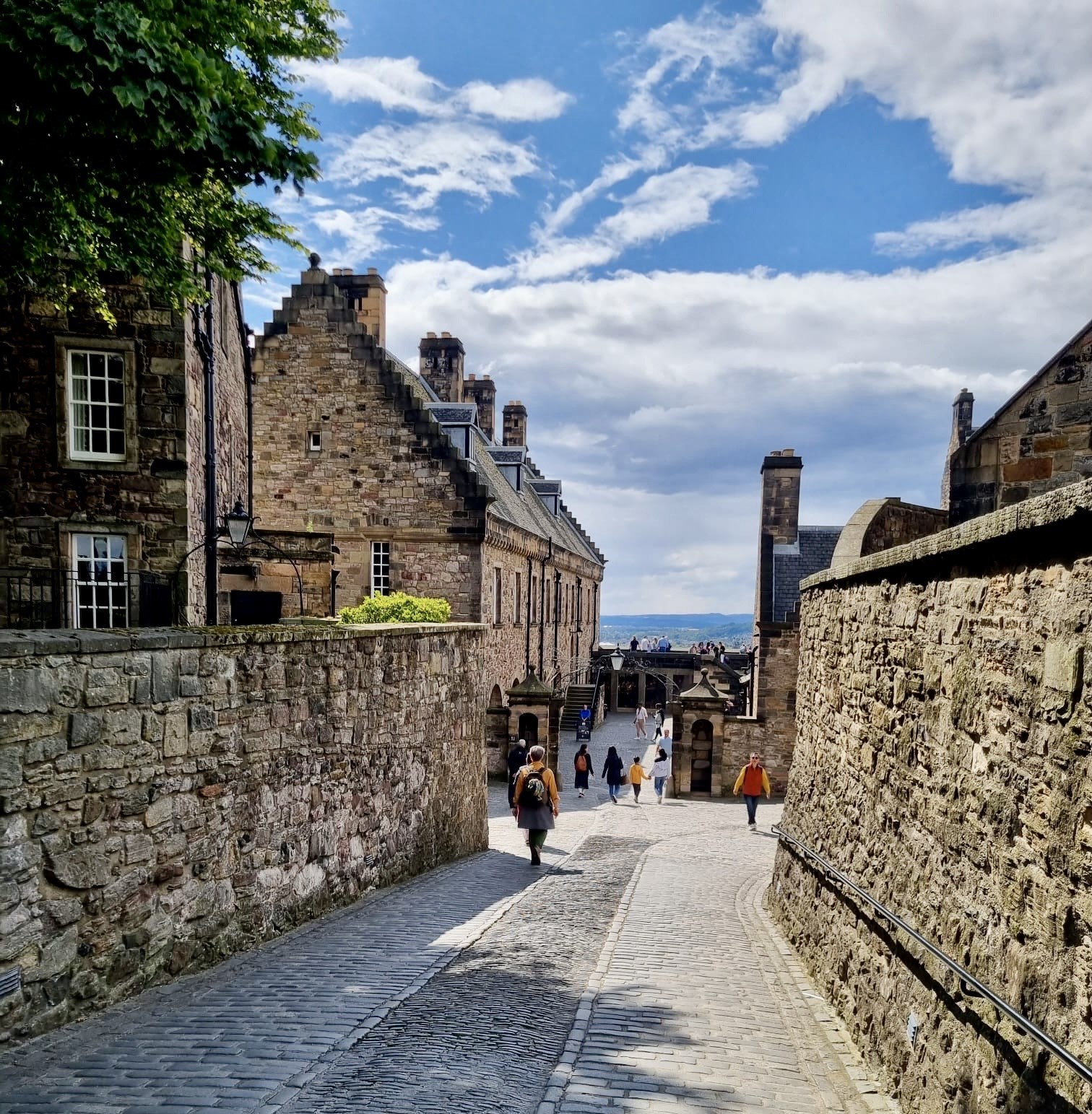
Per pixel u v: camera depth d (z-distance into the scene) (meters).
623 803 21.16
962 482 8.06
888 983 5.22
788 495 28.39
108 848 5.71
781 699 22.33
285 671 7.92
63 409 11.52
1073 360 7.54
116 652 5.81
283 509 22.67
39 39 4.86
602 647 56.69
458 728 13.05
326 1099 4.10
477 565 22.45
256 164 6.31
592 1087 4.46
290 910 7.99
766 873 12.18
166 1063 4.61
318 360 22.56
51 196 6.24
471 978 6.46
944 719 4.73
